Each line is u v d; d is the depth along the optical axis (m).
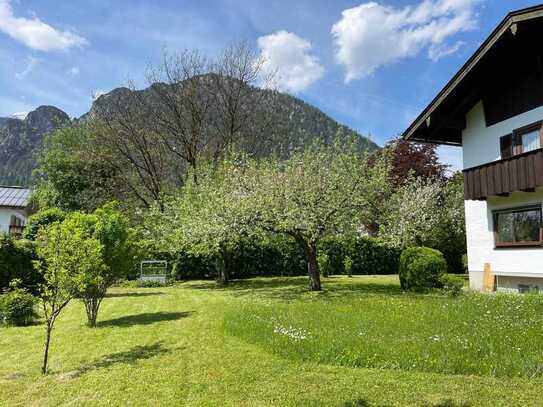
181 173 29.48
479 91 16.05
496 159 15.57
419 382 5.53
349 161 17.02
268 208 16.30
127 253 10.91
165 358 6.98
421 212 24.59
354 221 17.16
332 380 5.70
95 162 31.03
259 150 29.64
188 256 24.81
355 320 9.59
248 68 29.86
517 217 14.82
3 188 40.78
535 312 10.02
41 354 7.51
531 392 5.08
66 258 6.98
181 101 28.66
